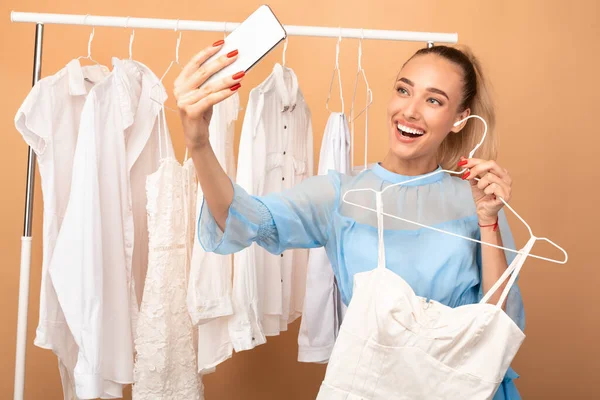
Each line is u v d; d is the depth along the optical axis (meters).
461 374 1.40
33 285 3.04
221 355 2.18
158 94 2.22
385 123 3.08
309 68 3.08
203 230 1.49
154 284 2.02
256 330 2.16
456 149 1.87
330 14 3.07
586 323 3.17
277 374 3.15
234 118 2.32
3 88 3.01
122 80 2.10
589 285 3.17
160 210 2.04
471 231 1.63
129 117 2.11
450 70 1.63
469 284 1.57
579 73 3.14
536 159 3.14
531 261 3.16
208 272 2.10
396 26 3.07
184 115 1.32
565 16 3.13
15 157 3.03
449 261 1.56
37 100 2.07
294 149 2.39
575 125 3.15
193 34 3.03
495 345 1.40
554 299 3.17
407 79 1.63
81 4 3.02
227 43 1.35
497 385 1.40
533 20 3.12
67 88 2.16
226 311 2.11
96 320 1.98
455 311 1.41
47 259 2.11
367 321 1.44
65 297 2.00
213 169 1.41
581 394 3.19
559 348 3.18
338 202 1.64
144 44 3.02
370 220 1.61
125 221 2.12
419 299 1.45
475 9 3.10
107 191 2.07
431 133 1.62
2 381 3.04
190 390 2.13
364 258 1.57
